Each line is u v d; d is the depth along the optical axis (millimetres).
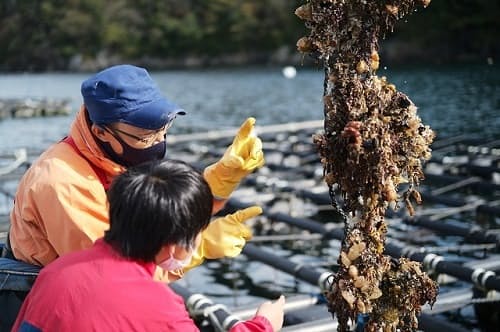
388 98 2668
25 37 87688
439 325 5418
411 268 2793
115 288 2301
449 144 17250
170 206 2309
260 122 29781
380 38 2707
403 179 2748
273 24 82688
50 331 2311
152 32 87375
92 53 88000
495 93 36500
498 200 11844
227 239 3104
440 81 45406
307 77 56719
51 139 26750
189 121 30969
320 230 9195
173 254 2387
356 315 2715
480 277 6383
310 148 16859
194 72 74938
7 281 2967
